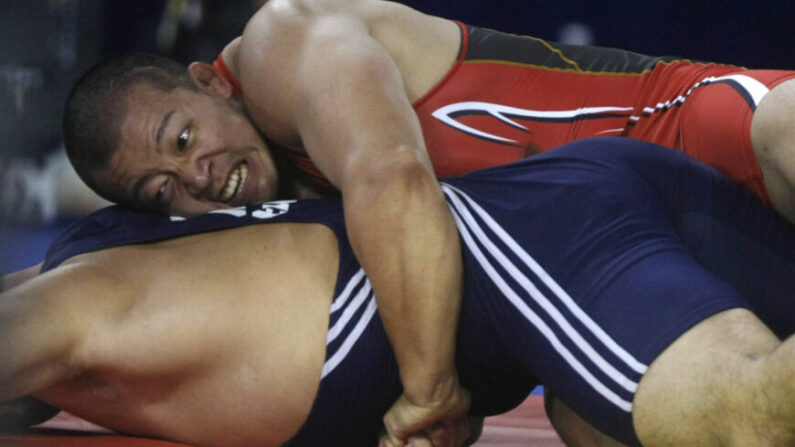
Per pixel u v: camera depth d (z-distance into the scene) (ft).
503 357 19.99
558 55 26.71
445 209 19.44
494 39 26.50
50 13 49.78
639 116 26.11
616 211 18.65
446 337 19.16
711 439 15.80
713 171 21.84
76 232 22.11
